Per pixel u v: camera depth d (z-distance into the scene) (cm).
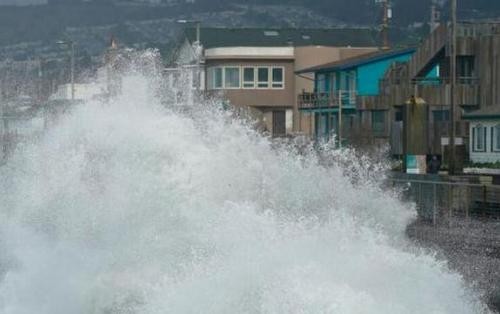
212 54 16988
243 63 16962
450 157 9081
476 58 11731
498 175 8269
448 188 6706
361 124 12662
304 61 17038
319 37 19762
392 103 12494
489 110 10419
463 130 11012
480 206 6519
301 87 16938
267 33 19412
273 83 16975
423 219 6356
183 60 17838
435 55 12356
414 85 11994
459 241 5197
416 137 8281
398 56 14312
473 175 8256
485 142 10250
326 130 14900
